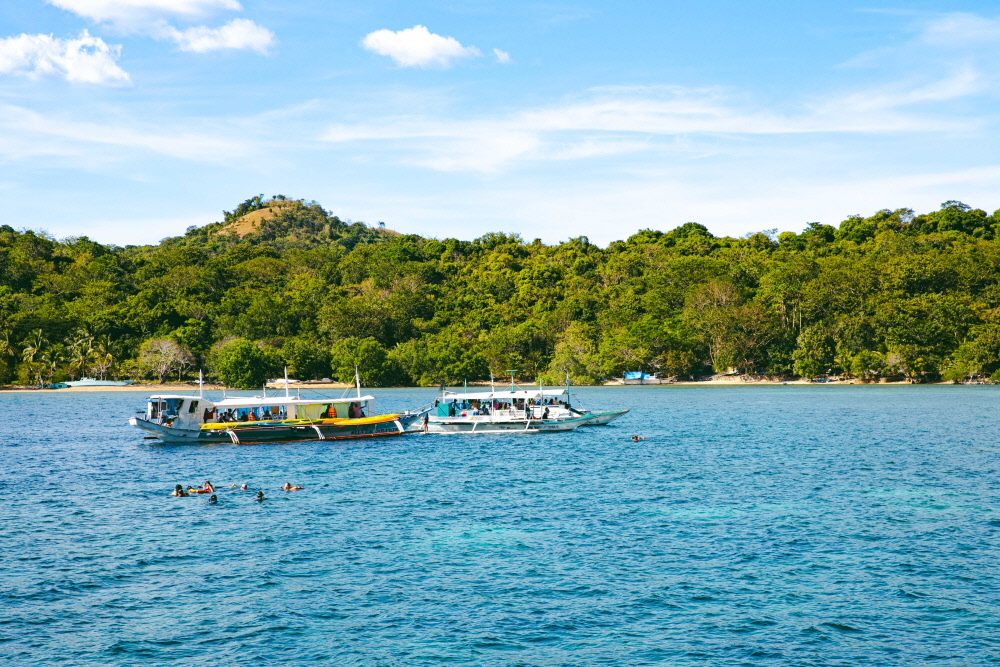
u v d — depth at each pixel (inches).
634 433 3762.3
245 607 1290.6
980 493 2149.4
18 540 1690.5
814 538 1668.3
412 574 1444.4
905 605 1279.5
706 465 2706.7
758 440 3449.8
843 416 4680.1
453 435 3683.6
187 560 1536.7
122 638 1175.6
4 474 2598.4
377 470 2628.0
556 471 2583.7
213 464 2807.6
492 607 1284.4
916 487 2247.8
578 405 5757.9
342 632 1192.2
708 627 1202.0
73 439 3666.3
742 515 1892.2
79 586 1391.5
